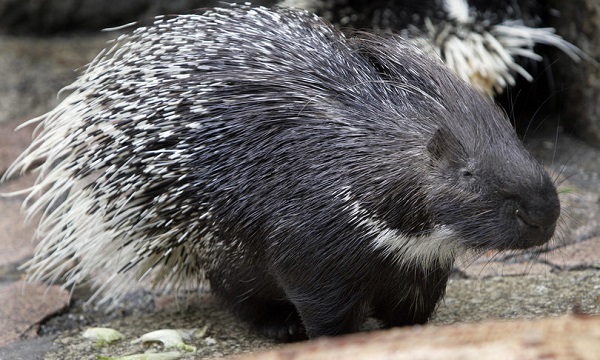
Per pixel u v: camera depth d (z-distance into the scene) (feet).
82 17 42.52
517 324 10.80
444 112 16.81
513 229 15.53
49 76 37.37
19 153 31.19
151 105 18.85
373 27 29.07
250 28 19.16
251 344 19.62
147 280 23.16
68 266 23.91
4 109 34.73
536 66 31.24
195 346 19.60
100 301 21.84
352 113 17.21
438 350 10.48
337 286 17.04
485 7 29.30
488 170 15.76
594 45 29.53
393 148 16.65
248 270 18.48
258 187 17.48
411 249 16.76
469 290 21.21
